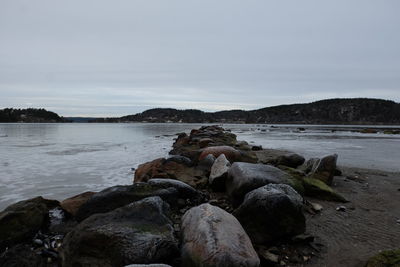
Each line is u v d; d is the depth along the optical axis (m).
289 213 5.35
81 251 4.53
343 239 5.57
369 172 13.33
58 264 4.86
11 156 20.34
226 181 8.52
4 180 12.33
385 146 29.16
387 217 6.87
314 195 8.33
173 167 10.73
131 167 15.58
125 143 32.44
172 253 4.41
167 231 4.76
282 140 38.38
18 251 5.33
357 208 7.54
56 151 23.70
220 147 12.76
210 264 3.74
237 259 3.74
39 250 5.45
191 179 9.57
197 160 12.45
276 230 5.27
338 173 11.98
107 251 4.42
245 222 5.35
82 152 22.95
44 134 54.19
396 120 162.88
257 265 3.91
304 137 45.97
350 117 171.62
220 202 7.66
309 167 11.25
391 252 4.30
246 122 198.12
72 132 63.03
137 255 4.25
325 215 6.90
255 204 5.35
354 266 4.57
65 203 7.40
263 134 56.41
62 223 6.80
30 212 6.22
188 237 4.41
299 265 4.64
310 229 6.02
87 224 4.92
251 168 7.92
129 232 4.57
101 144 31.00
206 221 4.38
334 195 8.18
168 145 29.56
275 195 5.40
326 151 23.70
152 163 11.27
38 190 10.69
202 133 29.97
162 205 5.70
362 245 5.32
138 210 5.28
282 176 7.89
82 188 10.98
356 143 33.25
